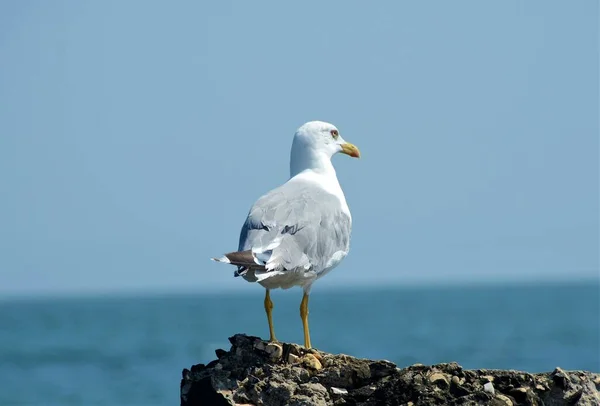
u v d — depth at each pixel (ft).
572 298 474.49
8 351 179.11
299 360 33.19
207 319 312.71
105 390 113.70
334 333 200.54
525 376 31.01
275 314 335.06
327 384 32.19
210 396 32.17
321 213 36.81
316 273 36.06
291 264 34.45
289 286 36.60
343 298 638.12
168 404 101.19
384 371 32.27
